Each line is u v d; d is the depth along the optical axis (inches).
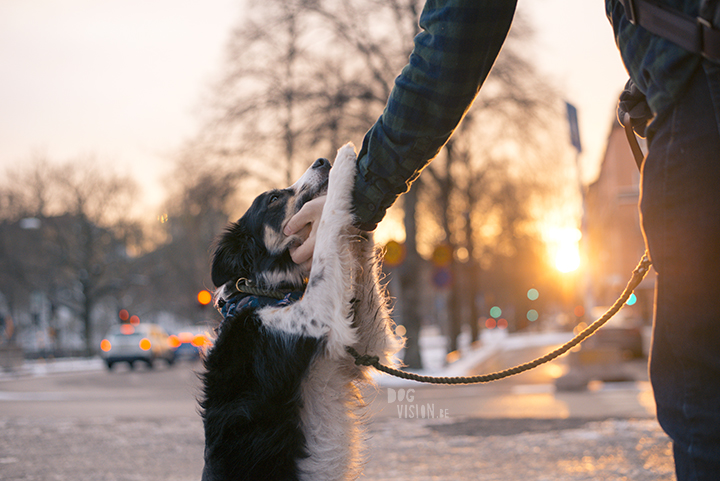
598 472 222.7
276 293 115.3
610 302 2188.7
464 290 1899.6
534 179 1021.2
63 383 863.1
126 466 242.2
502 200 1121.4
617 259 2003.0
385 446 286.4
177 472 232.5
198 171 945.5
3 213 2009.1
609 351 612.1
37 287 2086.6
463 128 890.7
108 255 2146.9
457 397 521.7
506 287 2118.6
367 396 111.0
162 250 2170.3
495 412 408.5
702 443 56.3
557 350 91.6
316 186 121.5
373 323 107.3
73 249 2111.2
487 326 3132.4
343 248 100.5
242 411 100.3
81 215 2025.1
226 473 100.3
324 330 98.3
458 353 1206.3
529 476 220.4
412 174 93.0
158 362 1545.3
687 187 56.2
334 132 811.4
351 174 99.3
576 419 356.8
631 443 275.7
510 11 78.5
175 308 2615.7
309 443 101.4
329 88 843.4
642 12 59.1
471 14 77.4
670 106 58.2
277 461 98.0
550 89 892.0
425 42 82.7
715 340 55.3
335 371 103.7
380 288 110.7
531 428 330.0
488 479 217.3
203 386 107.7
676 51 56.4
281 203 121.3
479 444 288.4
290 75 877.8
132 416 420.5
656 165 59.2
